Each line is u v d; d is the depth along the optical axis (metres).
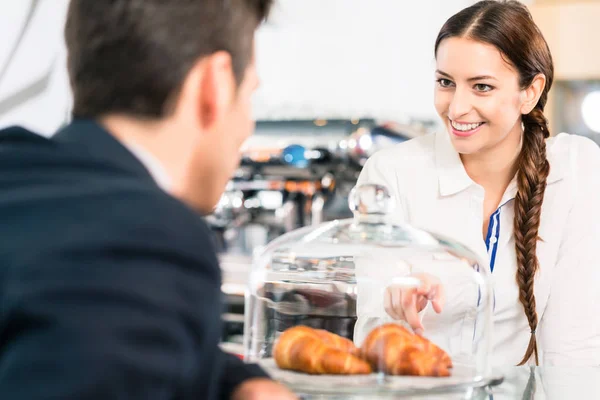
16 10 2.67
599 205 1.40
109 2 0.58
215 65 0.58
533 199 1.35
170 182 0.58
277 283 0.95
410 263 0.91
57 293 0.44
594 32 3.27
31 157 0.53
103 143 0.55
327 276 0.92
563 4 3.29
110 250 0.46
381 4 3.29
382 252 0.92
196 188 0.61
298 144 3.23
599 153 1.45
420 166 1.44
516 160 1.39
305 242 0.96
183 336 0.47
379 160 1.49
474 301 0.91
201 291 0.48
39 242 0.46
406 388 0.78
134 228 0.47
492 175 1.39
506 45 1.24
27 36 2.72
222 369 0.69
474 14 1.26
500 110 1.26
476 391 0.80
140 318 0.44
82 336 0.43
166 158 0.58
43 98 2.79
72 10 0.60
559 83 3.33
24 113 2.71
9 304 0.44
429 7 3.25
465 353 0.91
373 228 0.96
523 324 1.39
